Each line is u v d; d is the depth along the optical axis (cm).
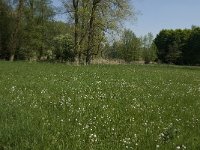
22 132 988
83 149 899
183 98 1833
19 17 7156
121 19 5875
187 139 1010
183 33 14950
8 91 1839
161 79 2997
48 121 1160
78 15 5850
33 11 7612
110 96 1788
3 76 2688
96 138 994
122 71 3812
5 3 7369
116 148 919
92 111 1377
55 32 7875
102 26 5859
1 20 7331
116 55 11094
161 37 15850
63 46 6906
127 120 1255
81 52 6038
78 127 1105
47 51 7594
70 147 909
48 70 3497
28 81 2347
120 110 1423
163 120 1266
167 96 1888
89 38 5966
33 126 1062
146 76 3250
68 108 1417
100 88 2086
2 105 1358
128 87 2214
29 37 7556
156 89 2192
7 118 1151
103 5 5819
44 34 7756
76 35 5981
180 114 1388
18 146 898
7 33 7331
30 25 7562
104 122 1192
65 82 2345
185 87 2412
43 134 991
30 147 895
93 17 5862
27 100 1564
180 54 14175
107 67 4697
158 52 14488
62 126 1099
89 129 1092
